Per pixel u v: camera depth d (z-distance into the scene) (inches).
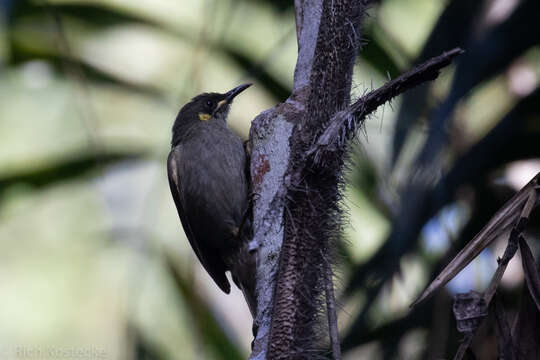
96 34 450.9
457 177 307.7
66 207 727.7
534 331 203.6
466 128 335.9
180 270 387.2
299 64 287.0
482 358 288.2
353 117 219.3
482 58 305.3
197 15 466.3
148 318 519.5
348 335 290.7
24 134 693.9
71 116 701.9
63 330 719.1
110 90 451.8
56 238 733.3
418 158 290.7
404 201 289.0
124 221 450.9
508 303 335.6
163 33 439.2
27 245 746.2
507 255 203.8
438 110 296.4
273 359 217.6
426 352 297.1
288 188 225.9
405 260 302.5
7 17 431.2
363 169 348.5
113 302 727.7
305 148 230.2
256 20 425.1
